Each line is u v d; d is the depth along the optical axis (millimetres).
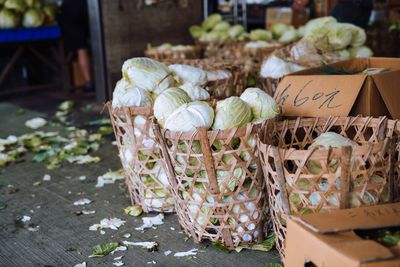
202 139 2381
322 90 2836
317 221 1929
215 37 5762
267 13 6562
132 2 6168
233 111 2541
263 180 2559
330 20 4512
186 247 2713
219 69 3943
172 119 2531
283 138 2611
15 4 7238
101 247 2732
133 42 6289
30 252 2785
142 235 2889
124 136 3025
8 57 7879
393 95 2730
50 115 6402
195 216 2635
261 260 2529
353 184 2098
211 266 2504
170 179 2682
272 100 2715
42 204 3463
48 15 7785
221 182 2479
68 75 8047
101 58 6113
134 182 3146
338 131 2742
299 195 2150
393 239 1860
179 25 6754
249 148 2432
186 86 2930
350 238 1811
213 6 7227
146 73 3033
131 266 2561
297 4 6227
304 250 1890
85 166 4242
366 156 2064
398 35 5848
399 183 2279
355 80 2746
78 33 7801
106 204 3393
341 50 4363
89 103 7074
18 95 8023
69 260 2670
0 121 6168
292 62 4008
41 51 8266
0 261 2705
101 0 5902
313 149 2049
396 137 2146
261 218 2609
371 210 2029
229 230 2590
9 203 3514
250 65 4305
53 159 4449
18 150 4703
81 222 3131
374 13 7359
